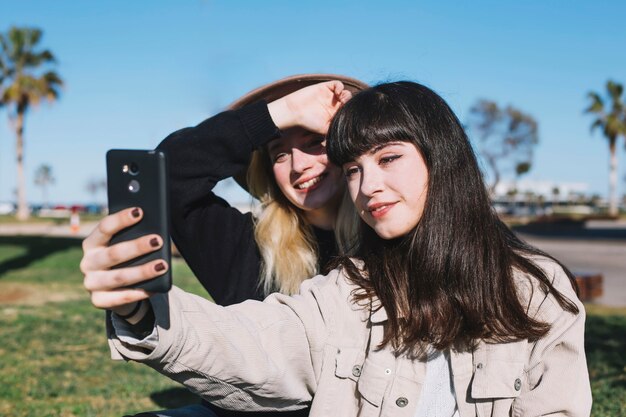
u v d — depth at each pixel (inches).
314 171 100.5
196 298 68.1
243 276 101.3
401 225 76.8
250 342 69.8
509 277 77.0
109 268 55.4
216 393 69.9
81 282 499.8
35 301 411.2
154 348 61.3
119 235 56.8
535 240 1114.7
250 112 94.5
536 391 75.2
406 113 76.0
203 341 65.7
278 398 73.7
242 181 113.5
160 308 60.9
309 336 76.9
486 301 74.9
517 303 75.6
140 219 55.7
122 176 57.1
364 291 78.4
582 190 3732.8
